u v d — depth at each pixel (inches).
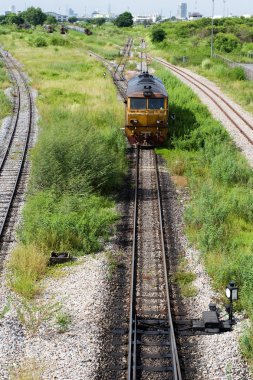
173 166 1219.2
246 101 2044.8
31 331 598.9
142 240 843.4
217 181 1111.6
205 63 3221.0
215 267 725.9
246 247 799.7
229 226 874.8
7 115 1840.6
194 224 883.4
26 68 3078.2
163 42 4813.0
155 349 573.6
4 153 1342.3
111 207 990.4
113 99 1993.1
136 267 757.9
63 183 1025.5
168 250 809.5
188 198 1039.6
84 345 573.3
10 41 5088.6
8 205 982.4
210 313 621.6
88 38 5610.2
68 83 2440.9
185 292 684.7
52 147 1086.4
